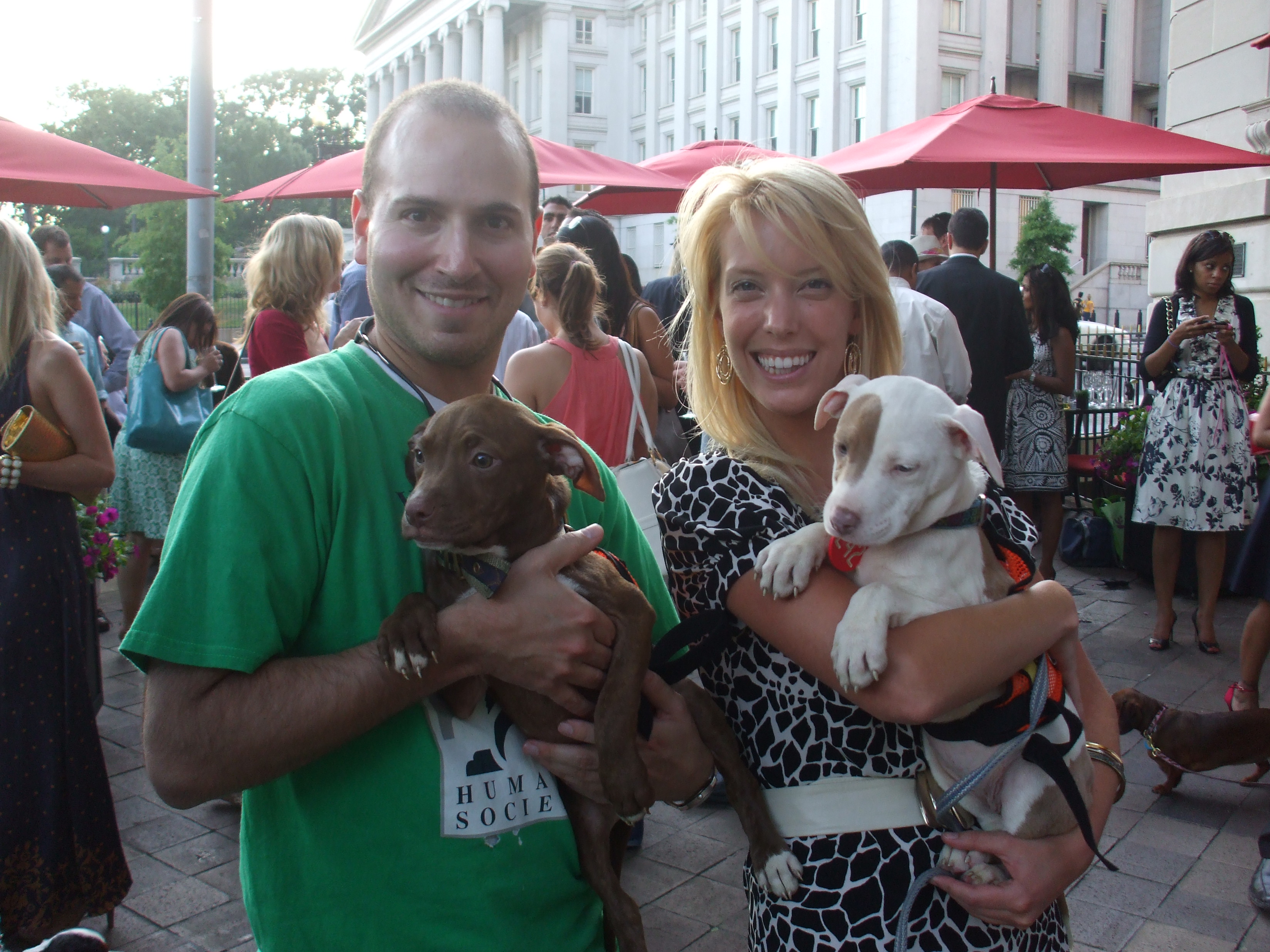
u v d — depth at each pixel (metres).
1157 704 4.12
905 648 1.55
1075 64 38.44
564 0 48.03
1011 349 6.25
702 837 3.88
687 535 1.77
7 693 2.81
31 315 2.99
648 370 4.37
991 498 2.00
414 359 1.66
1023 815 1.67
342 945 1.45
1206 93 10.48
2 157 5.89
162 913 3.33
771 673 1.73
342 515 1.48
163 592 1.34
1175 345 5.57
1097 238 37.44
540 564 1.49
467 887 1.46
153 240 29.44
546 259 4.08
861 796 1.67
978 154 5.74
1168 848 3.71
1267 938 3.15
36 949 2.21
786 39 37.53
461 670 1.45
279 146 76.81
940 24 32.88
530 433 1.56
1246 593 4.58
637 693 1.54
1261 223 9.74
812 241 1.76
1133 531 7.30
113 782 4.36
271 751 1.33
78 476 2.96
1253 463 5.75
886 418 1.65
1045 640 1.65
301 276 5.16
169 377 5.82
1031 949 1.71
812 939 1.65
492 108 1.60
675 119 45.69
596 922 1.69
